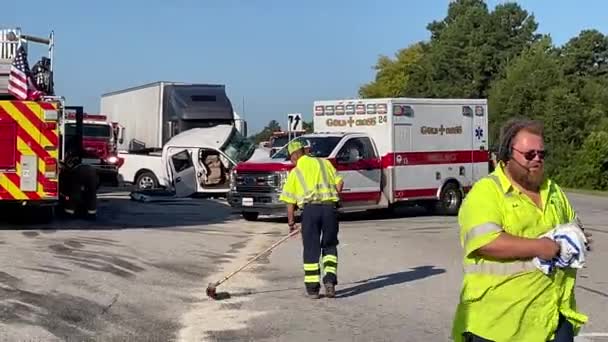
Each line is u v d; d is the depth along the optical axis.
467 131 23.75
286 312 9.52
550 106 51.91
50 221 17.48
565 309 4.56
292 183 10.48
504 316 4.45
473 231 4.45
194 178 27.09
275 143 38.03
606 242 17.00
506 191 4.52
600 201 33.03
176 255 13.38
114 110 37.16
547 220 4.54
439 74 78.81
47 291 9.51
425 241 16.62
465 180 23.62
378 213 23.77
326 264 10.46
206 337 8.28
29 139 15.32
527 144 4.48
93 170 18.84
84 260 11.87
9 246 12.86
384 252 14.84
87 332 8.15
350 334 8.46
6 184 15.26
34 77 17.00
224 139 27.58
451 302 10.16
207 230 17.70
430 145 22.83
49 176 15.41
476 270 4.51
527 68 56.88
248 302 10.06
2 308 8.50
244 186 20.41
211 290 10.18
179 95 31.36
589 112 53.16
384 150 21.95
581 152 48.03
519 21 77.88
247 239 16.52
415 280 11.79
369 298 10.40
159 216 20.62
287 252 14.60
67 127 21.08
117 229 16.72
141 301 9.72
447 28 82.69
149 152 31.17
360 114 22.33
